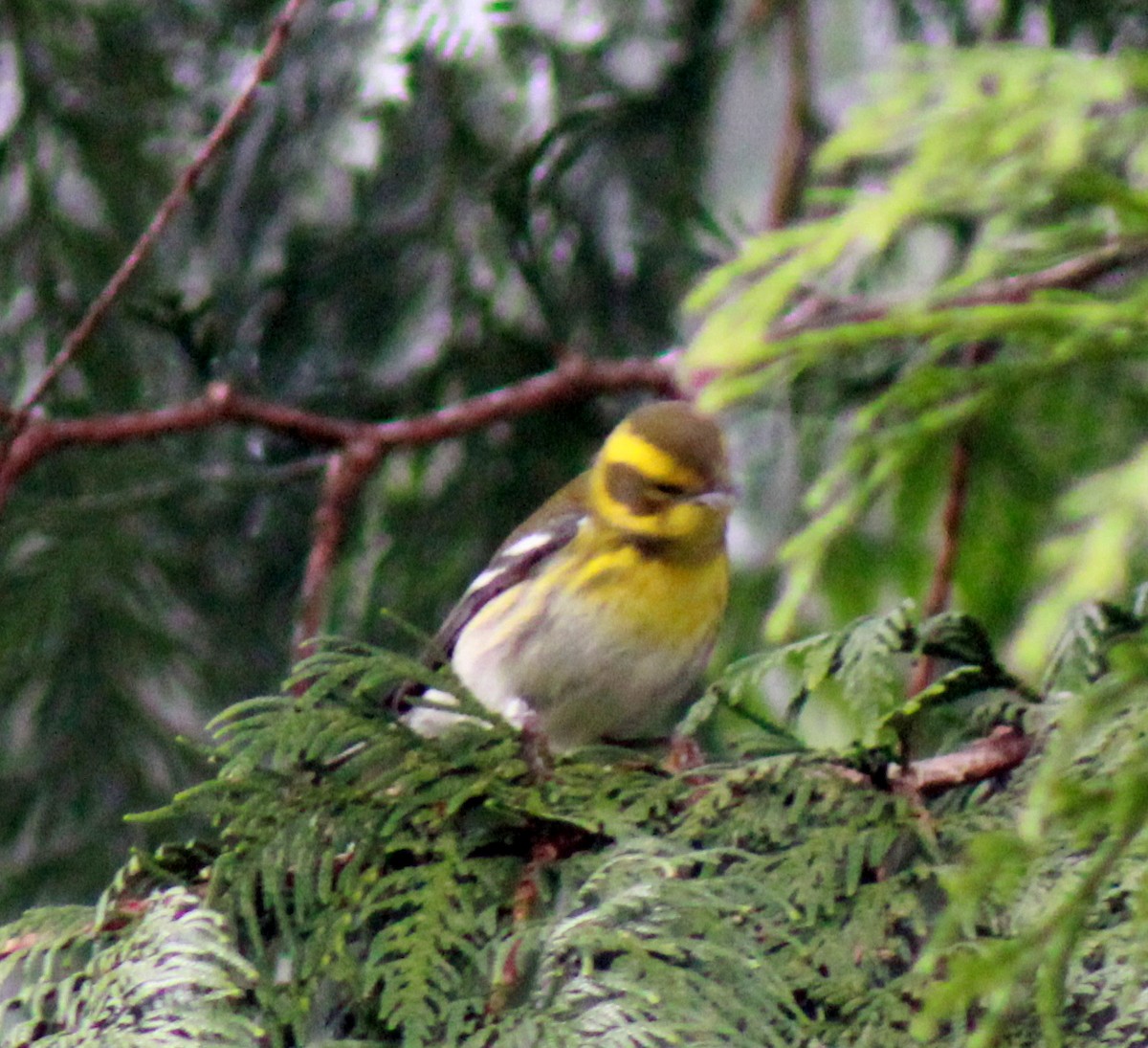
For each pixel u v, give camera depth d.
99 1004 5.26
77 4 12.76
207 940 5.34
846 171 11.74
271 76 11.66
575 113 11.40
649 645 10.23
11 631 11.73
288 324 12.21
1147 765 4.18
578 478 11.00
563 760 6.36
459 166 11.67
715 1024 5.00
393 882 5.64
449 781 6.04
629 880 5.48
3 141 12.59
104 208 12.66
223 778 5.80
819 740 10.93
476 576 11.80
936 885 5.91
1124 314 4.53
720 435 10.38
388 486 12.12
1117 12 10.45
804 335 4.57
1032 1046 5.04
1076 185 4.48
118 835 11.60
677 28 11.99
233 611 12.28
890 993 5.20
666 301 11.97
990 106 4.27
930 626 6.17
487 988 5.37
